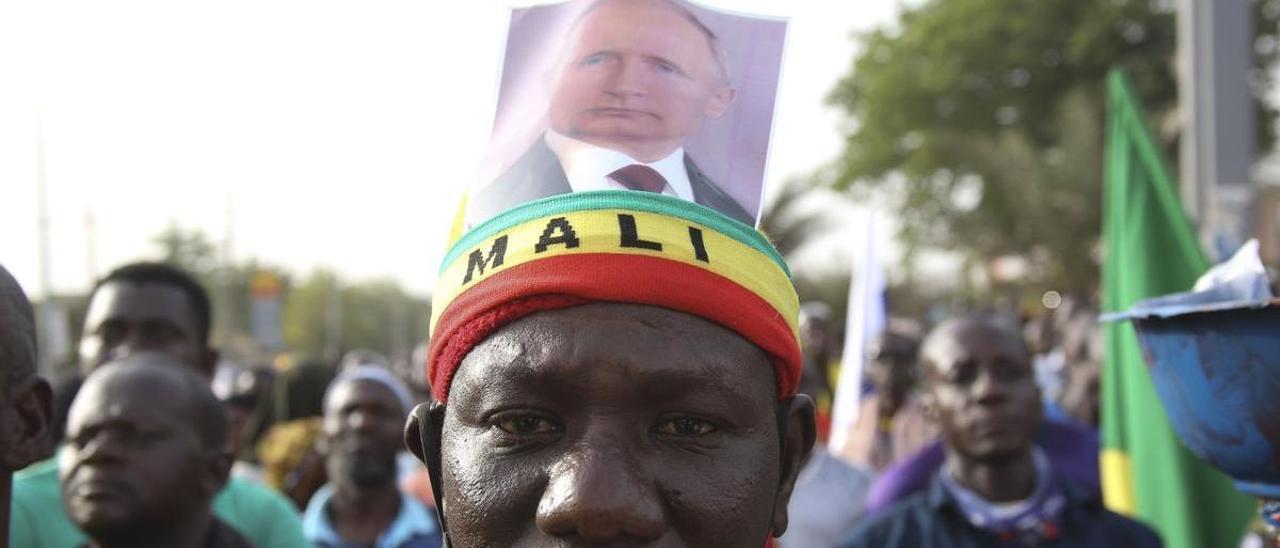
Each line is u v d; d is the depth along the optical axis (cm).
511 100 139
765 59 139
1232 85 657
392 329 4862
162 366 264
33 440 167
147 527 248
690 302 112
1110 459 370
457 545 114
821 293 2600
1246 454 163
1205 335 162
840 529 404
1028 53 2555
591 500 104
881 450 568
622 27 137
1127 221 363
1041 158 1980
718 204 133
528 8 140
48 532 283
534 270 113
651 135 135
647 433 110
